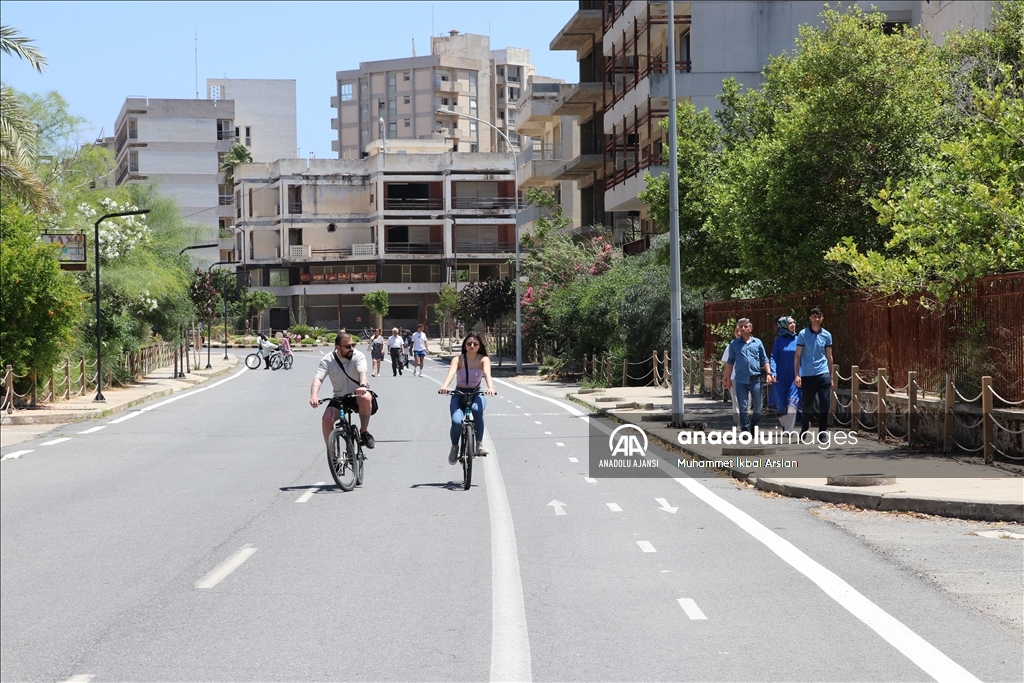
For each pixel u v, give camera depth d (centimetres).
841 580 839
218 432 2242
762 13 4047
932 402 1605
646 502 1248
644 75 4153
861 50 2119
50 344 2823
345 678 612
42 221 3544
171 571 903
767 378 1748
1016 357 1429
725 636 689
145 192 4925
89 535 1077
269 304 10419
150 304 3997
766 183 2194
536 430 2167
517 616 742
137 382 4153
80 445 2016
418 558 938
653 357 3491
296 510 1215
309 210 10694
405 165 10500
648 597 793
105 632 716
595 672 618
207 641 692
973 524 1075
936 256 1490
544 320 4709
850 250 1619
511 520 1129
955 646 661
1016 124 1545
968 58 2416
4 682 611
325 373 1401
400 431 2180
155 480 1501
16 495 1371
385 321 10825
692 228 2902
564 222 5184
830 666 624
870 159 2111
